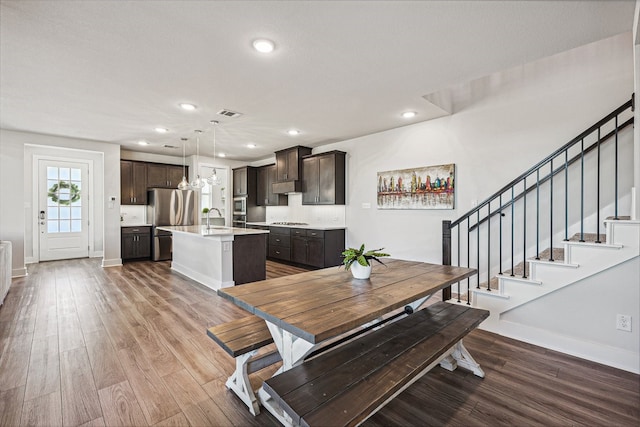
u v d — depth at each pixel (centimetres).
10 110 381
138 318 315
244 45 232
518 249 353
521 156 350
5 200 476
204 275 461
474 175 388
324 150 600
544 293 256
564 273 246
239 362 185
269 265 621
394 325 202
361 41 228
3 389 193
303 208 662
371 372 142
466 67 270
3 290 361
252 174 751
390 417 172
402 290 186
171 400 186
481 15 199
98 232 685
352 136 527
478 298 295
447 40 228
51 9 189
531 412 176
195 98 342
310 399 122
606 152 297
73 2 183
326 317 142
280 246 640
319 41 228
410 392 195
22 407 176
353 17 199
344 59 255
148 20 201
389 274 228
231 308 347
